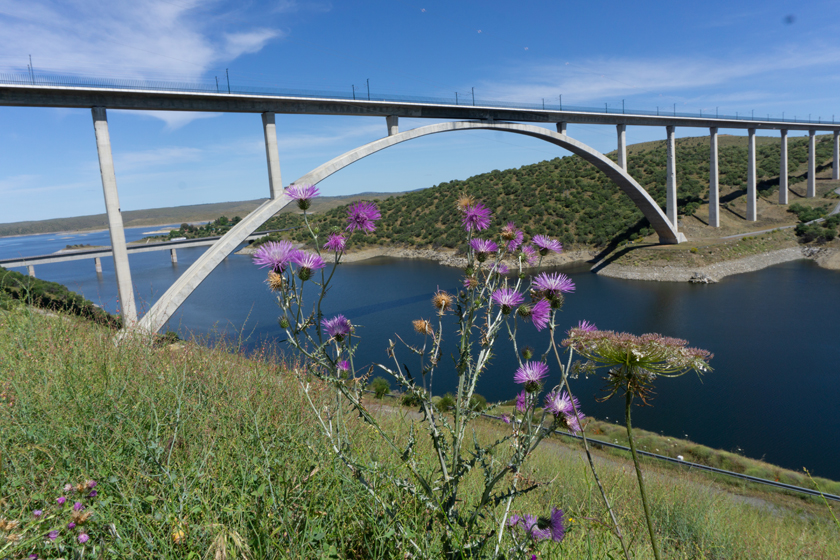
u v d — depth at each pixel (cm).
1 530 118
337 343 156
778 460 1622
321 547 138
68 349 315
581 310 3847
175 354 322
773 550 391
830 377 2316
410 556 137
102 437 194
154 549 131
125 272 2350
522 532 148
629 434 111
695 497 533
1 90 2038
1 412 200
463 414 151
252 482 166
